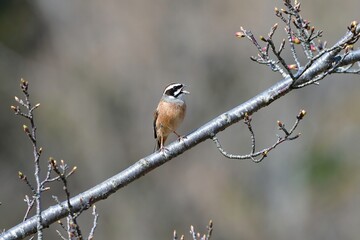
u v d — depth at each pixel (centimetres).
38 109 2775
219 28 2914
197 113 2923
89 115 2838
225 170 2834
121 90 2883
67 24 2938
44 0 2933
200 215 2780
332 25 2673
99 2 2927
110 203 2702
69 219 615
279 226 2761
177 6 2934
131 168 747
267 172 2819
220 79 2934
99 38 2922
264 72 2902
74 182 2716
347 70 706
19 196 2570
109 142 2827
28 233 704
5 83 2806
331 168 2822
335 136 2839
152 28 2917
